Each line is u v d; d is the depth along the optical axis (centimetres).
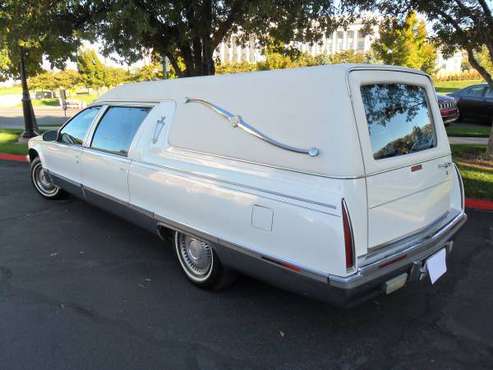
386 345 298
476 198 609
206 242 333
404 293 367
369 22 920
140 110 414
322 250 256
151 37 768
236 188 301
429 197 328
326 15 827
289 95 281
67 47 815
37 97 4950
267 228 282
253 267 300
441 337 306
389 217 286
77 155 495
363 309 343
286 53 1033
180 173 346
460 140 1081
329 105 261
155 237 495
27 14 686
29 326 317
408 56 2577
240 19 768
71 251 456
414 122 323
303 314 336
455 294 365
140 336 307
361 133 261
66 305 347
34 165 634
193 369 273
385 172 277
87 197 498
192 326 320
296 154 272
